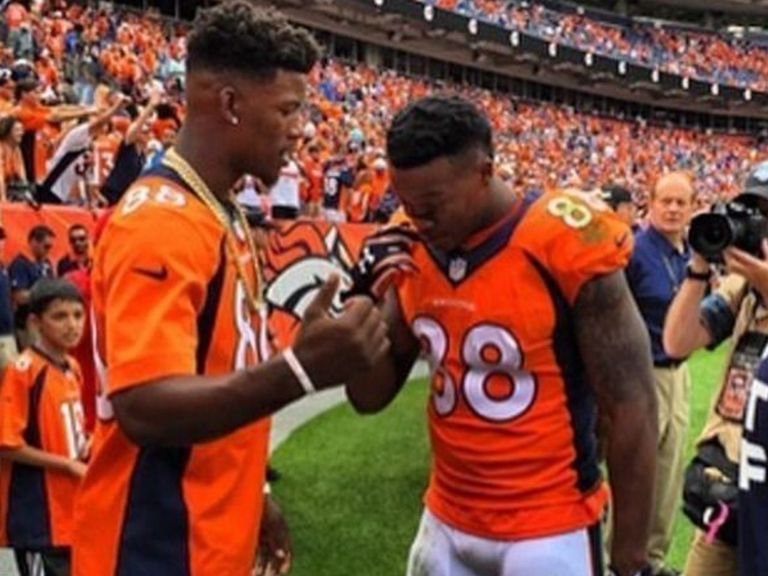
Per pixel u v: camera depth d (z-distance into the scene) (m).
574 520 2.33
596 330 2.21
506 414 2.29
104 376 1.98
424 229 2.25
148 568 1.99
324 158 16.19
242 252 2.08
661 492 4.57
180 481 2.00
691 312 3.13
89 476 2.07
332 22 34.06
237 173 2.04
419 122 2.14
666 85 43.75
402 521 5.80
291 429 8.35
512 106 39.88
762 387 1.91
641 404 2.23
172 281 1.85
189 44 2.01
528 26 40.34
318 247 10.99
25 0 18.78
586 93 45.31
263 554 2.54
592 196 2.31
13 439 3.68
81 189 9.27
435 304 2.33
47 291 3.79
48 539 3.71
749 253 2.72
